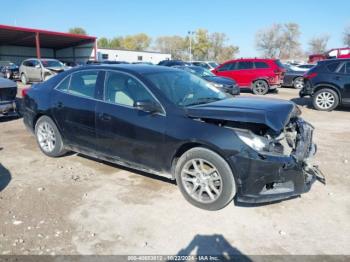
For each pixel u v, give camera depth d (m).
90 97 4.73
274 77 15.85
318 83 10.67
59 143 5.33
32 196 4.09
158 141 3.96
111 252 3.02
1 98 7.88
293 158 3.57
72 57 45.75
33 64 20.48
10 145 6.26
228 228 3.41
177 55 101.75
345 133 7.41
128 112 4.24
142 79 4.26
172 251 3.05
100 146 4.66
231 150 3.44
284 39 82.06
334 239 3.22
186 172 3.88
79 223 3.49
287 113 3.74
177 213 3.70
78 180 4.59
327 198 4.06
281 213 3.70
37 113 5.47
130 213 3.70
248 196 3.49
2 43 43.00
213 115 3.64
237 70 16.45
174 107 3.93
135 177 4.68
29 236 3.24
